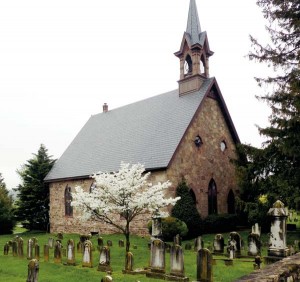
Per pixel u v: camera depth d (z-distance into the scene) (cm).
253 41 2166
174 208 2267
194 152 2536
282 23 2075
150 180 2372
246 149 2319
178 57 2933
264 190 2244
